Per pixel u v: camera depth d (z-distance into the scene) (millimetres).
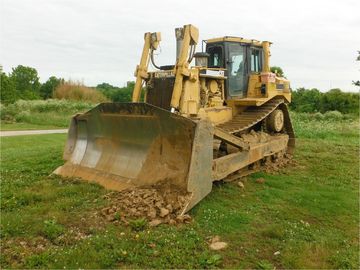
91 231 4715
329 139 14938
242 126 7914
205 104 7770
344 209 6020
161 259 4043
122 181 6340
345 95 31578
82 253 4086
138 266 3930
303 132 16156
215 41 8766
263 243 4621
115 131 6828
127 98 38969
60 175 7430
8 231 4645
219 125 8016
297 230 5039
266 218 5516
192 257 4121
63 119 25281
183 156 5730
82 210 5453
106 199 5828
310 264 4109
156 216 5121
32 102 31281
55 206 5574
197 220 5234
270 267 3998
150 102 7609
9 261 3943
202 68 7598
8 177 7387
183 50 6973
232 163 6867
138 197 5473
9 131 19344
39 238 4527
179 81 6953
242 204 6113
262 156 8273
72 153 7699
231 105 8758
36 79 53281
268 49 9727
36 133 18219
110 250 4207
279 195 6672
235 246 4516
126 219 5043
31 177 7398
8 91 36031
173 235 4598
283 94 9961
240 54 9047
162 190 5621
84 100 36781
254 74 9297
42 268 3824
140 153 6402
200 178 5629
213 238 4652
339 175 8391
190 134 5594
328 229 5184
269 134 9758
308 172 8633
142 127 6262
